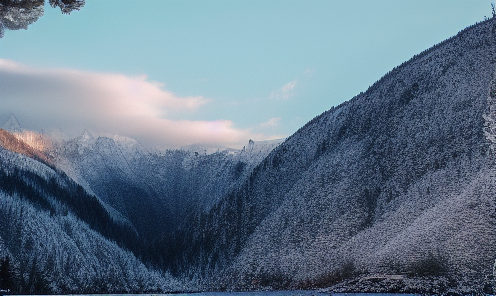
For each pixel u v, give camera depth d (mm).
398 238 172750
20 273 150500
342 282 167875
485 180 169625
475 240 144375
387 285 146500
